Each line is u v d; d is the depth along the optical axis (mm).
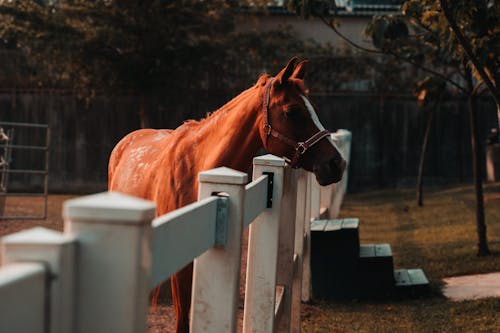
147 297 1406
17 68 21875
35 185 21953
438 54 10328
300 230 5570
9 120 21922
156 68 20078
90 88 20391
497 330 6043
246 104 4336
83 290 1342
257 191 3252
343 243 7742
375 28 7773
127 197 1422
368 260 7699
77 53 19156
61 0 19953
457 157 21984
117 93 20641
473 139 10094
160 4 19172
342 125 22391
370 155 22297
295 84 4336
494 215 13875
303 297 7465
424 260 9852
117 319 1335
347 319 6715
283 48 22469
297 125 4258
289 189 4637
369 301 7664
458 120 21984
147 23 19188
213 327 2451
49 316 1187
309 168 4328
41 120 21859
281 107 4262
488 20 6461
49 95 21797
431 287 8141
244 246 9406
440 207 15875
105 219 1338
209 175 2488
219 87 21688
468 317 6625
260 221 3666
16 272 1095
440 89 14398
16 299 1074
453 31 6324
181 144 4195
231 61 21781
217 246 2436
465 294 7758
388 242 11664
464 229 12359
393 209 16531
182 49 19922
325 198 11180
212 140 4203
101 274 1341
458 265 9391
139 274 1346
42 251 1201
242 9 24438
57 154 21891
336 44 25859
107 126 21859
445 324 6371
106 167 21875
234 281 2445
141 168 4758
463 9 5977
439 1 5938
